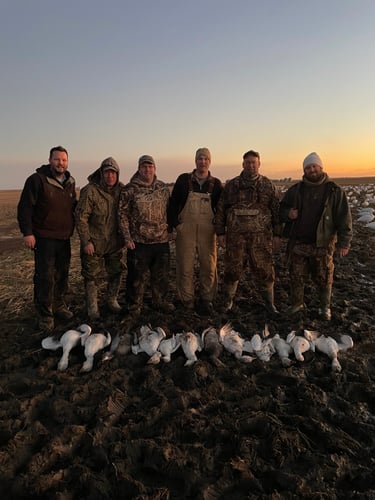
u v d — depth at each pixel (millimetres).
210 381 4188
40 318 5699
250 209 5664
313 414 3607
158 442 3207
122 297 6902
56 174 5367
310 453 3076
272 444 3154
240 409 3688
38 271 5387
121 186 5844
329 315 5781
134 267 5742
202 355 4785
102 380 4246
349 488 2834
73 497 2732
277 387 4051
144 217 5609
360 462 3057
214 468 2965
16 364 4645
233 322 5742
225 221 5969
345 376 4246
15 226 17094
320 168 5430
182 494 2773
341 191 5414
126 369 4492
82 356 4840
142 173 5621
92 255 5762
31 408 3736
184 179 5926
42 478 2811
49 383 4176
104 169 5547
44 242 5359
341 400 3836
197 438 3301
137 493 2711
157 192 5672
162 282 5988
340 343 4902
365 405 3795
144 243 5699
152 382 4168
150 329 5117
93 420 3555
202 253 6047
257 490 2766
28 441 3264
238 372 4367
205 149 5809
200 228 5938
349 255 9906
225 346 4852
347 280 7770
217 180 6020
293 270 5832
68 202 5516
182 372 4422
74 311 6227
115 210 5773
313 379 4262
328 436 3289
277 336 4969
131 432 3391
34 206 5289
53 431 3469
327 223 5445
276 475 2867
